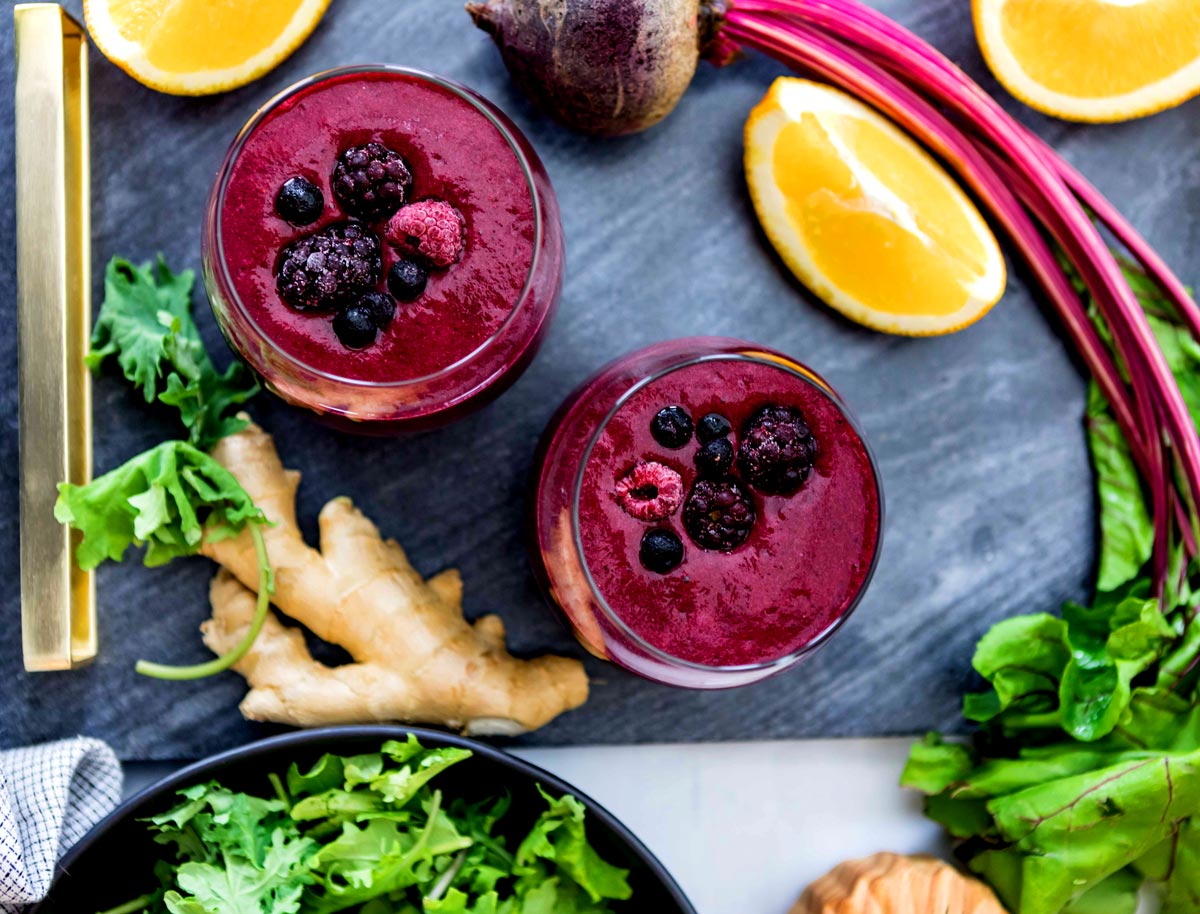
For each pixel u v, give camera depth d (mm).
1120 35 535
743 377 478
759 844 547
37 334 510
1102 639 548
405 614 517
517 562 539
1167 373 539
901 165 539
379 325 471
